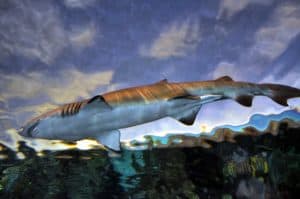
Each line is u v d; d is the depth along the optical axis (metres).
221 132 5.97
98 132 4.52
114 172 6.91
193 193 6.84
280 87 4.96
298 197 6.39
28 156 6.29
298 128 6.05
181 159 6.54
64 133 4.42
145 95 4.52
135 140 6.02
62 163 6.67
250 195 6.52
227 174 6.63
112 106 4.30
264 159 6.46
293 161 6.44
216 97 4.79
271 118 5.88
